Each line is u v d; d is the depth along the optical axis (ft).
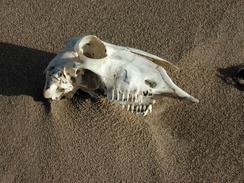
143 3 2.98
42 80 2.69
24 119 2.60
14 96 2.65
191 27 2.89
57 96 2.53
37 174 2.48
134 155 2.54
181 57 2.79
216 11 2.94
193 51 2.81
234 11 2.94
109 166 2.51
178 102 2.68
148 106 2.56
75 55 2.44
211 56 2.80
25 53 2.78
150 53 2.78
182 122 2.63
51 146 2.54
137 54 2.59
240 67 2.77
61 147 2.53
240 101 2.69
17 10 2.94
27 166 2.49
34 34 2.86
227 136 2.60
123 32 2.88
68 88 2.50
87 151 2.53
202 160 2.54
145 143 2.56
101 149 2.54
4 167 2.49
